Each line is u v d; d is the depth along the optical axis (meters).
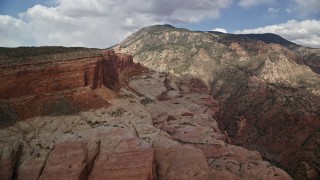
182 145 81.94
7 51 89.62
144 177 69.25
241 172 82.56
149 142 80.81
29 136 74.38
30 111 79.50
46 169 66.81
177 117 111.62
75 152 69.69
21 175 66.69
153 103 110.69
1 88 77.12
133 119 90.75
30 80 81.38
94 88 96.00
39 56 86.56
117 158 70.69
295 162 116.50
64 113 82.50
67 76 87.88
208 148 91.88
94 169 70.19
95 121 83.06
